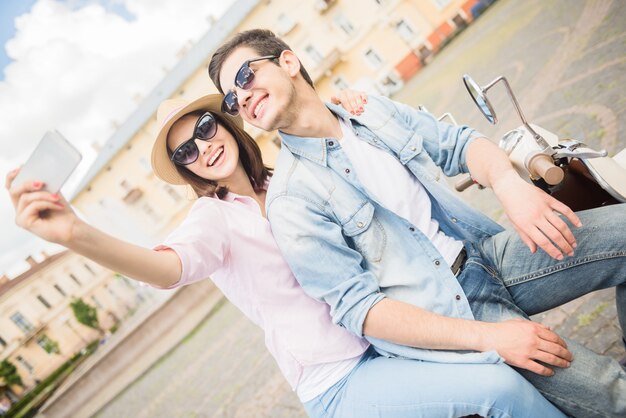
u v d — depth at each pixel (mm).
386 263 1420
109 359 11883
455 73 13734
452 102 10031
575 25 6914
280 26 27672
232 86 1587
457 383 1142
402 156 1590
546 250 1271
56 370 27922
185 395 6836
